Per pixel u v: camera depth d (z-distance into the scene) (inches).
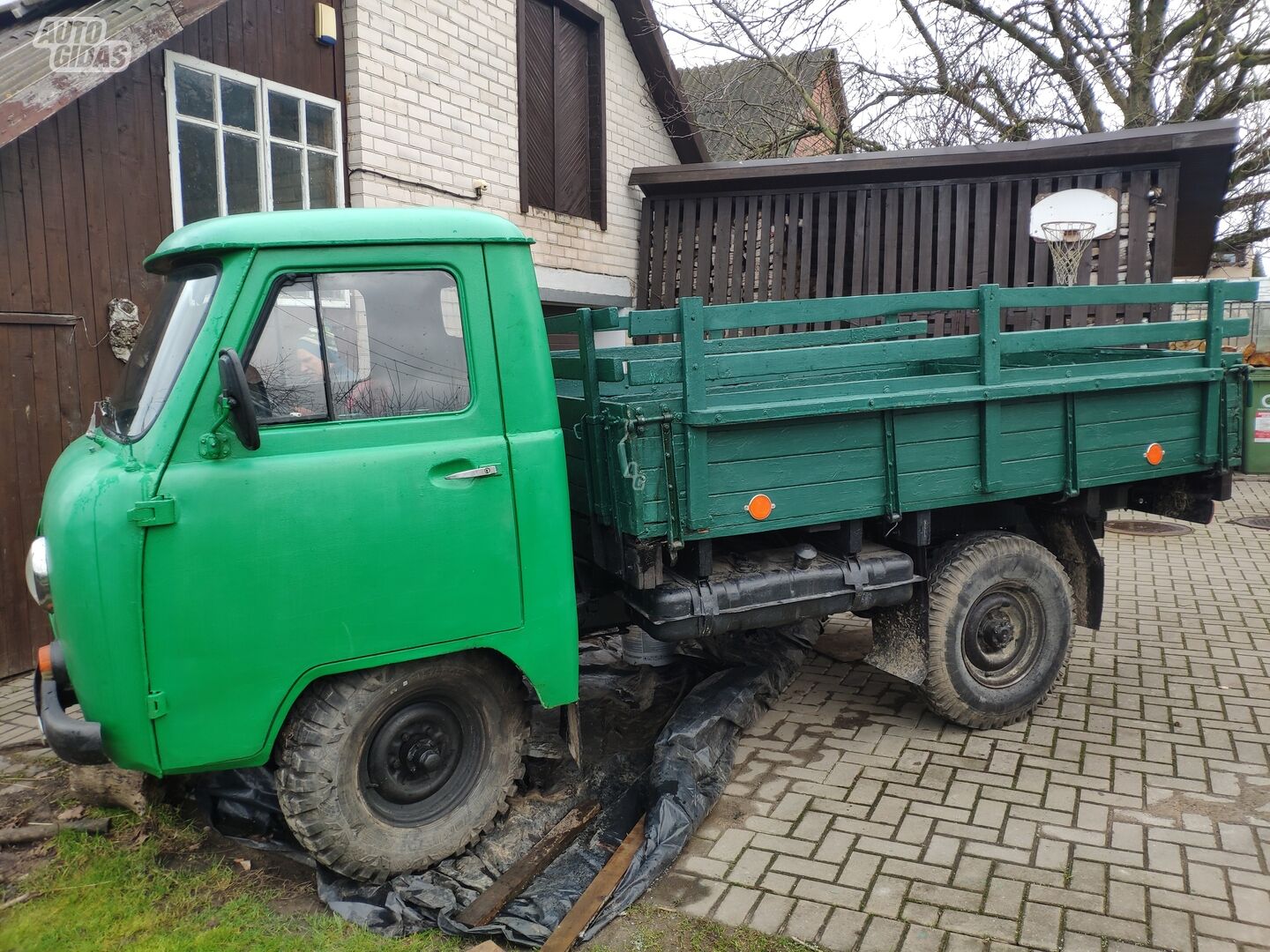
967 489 159.2
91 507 107.0
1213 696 186.1
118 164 209.3
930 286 338.0
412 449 119.6
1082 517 183.3
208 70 222.7
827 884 123.8
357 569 116.5
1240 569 287.3
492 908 119.3
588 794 149.3
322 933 114.3
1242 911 115.1
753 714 171.0
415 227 120.9
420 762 128.1
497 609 125.9
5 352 196.2
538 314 129.6
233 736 112.9
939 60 487.5
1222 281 178.1
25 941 111.8
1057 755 161.6
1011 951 108.9
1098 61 478.6
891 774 156.3
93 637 107.6
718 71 544.7
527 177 319.6
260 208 237.5
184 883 125.1
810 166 338.0
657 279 380.8
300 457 114.0
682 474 135.3
